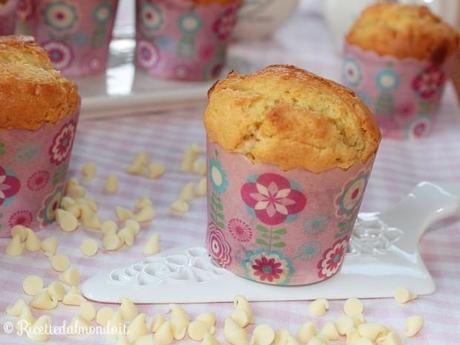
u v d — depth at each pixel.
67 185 0.47
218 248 0.41
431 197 0.46
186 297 0.39
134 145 0.54
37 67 0.42
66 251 0.42
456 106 0.64
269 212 0.38
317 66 0.70
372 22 0.57
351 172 0.38
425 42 0.55
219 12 0.59
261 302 0.40
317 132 0.37
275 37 0.77
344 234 0.40
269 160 0.37
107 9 0.58
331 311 0.40
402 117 0.57
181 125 0.57
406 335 0.38
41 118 0.40
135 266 0.41
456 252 0.45
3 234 0.42
